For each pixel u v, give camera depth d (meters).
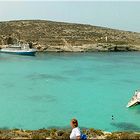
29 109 74.31
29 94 92.19
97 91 98.88
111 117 68.31
